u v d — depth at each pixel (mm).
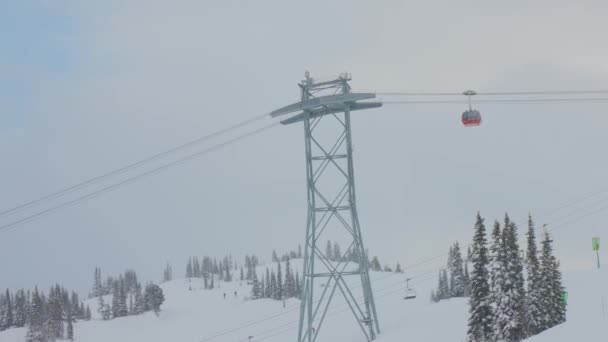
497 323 59000
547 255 68750
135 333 190750
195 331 182875
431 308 90625
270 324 174125
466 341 60406
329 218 71188
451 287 134375
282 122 75438
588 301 68812
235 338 159000
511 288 59531
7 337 187625
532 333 66312
